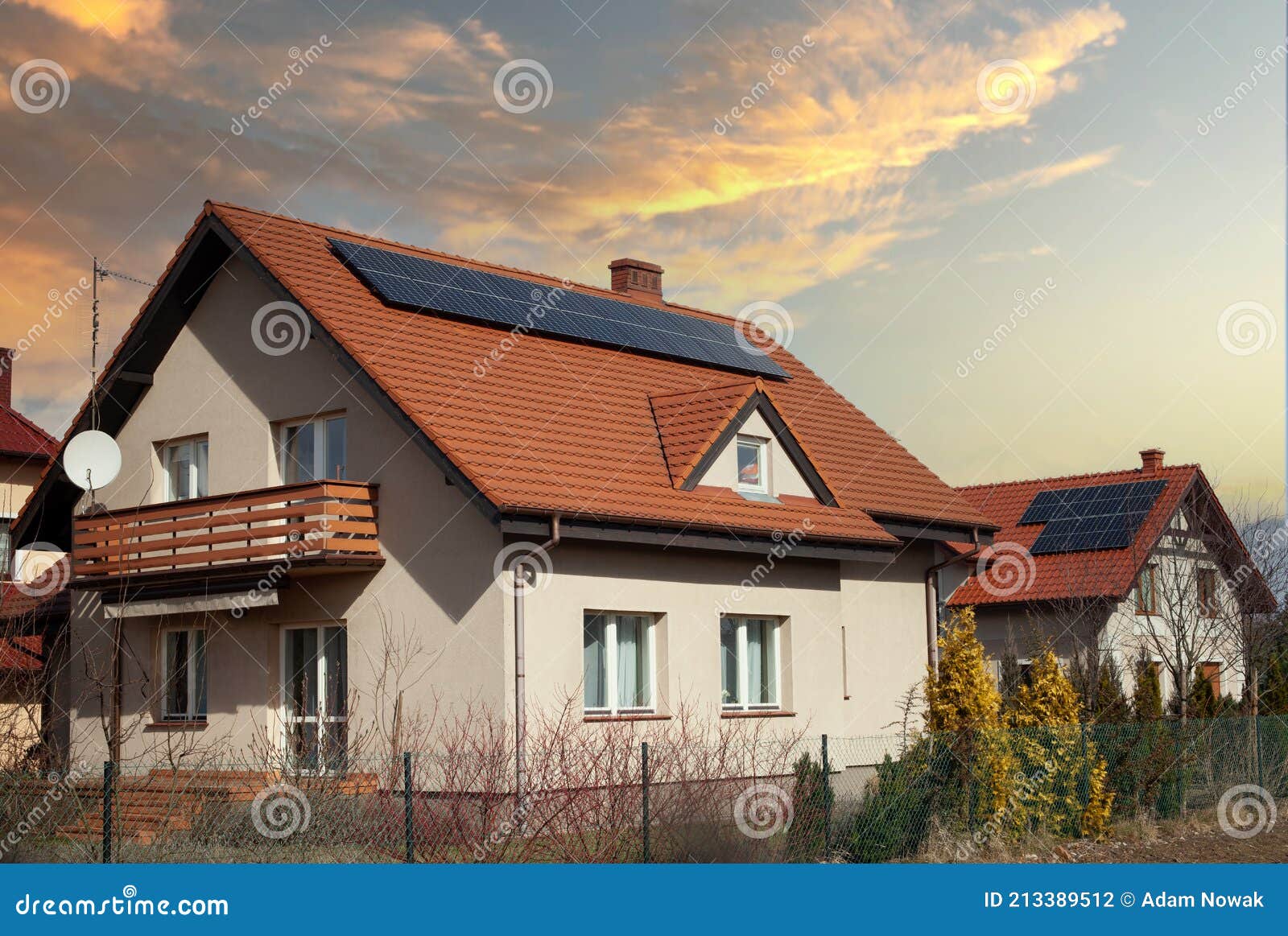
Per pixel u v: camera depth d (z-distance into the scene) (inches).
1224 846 709.9
